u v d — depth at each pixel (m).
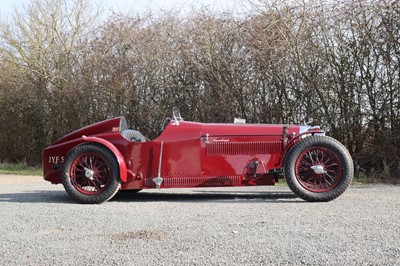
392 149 10.95
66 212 6.21
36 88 17.58
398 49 10.98
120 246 4.36
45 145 17.58
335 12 11.61
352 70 11.48
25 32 18.05
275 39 12.20
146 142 7.15
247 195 7.75
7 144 18.25
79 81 16.11
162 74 14.25
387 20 11.06
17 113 18.02
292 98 12.32
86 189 7.16
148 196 7.90
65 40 17.58
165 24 14.49
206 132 7.12
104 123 7.38
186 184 7.10
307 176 6.79
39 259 4.05
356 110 11.44
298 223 5.14
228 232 4.77
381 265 3.65
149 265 3.79
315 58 11.89
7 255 4.20
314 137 6.81
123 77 14.77
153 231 4.91
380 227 4.87
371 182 9.61
